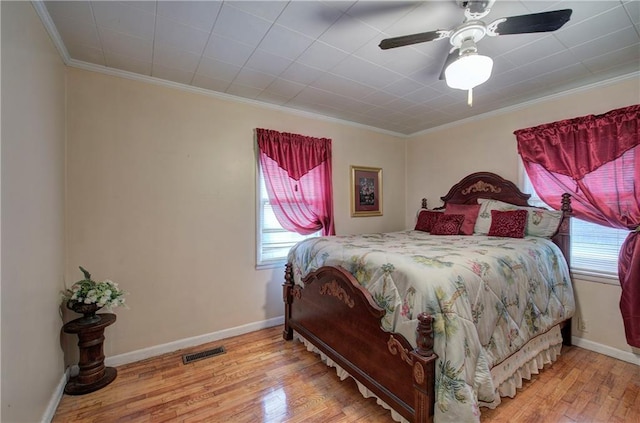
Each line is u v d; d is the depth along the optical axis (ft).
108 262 7.84
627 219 7.94
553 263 8.10
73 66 7.37
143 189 8.33
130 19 5.79
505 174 11.02
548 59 7.39
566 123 9.12
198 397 6.51
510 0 5.30
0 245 4.00
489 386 4.96
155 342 8.48
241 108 10.06
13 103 4.46
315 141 11.53
